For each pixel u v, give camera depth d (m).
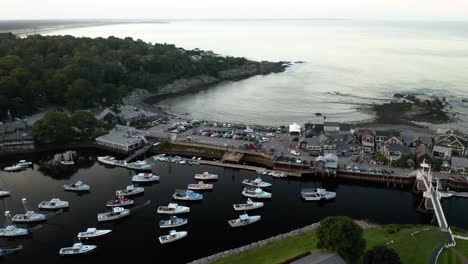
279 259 75.81
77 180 121.81
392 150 127.38
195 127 172.25
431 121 185.25
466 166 117.88
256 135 158.00
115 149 145.62
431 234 84.00
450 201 106.69
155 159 138.25
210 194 112.75
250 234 91.69
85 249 84.00
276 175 124.38
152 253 84.38
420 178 111.44
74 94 196.62
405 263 71.38
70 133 151.25
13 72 192.75
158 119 183.00
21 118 175.25
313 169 124.31
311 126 159.38
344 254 68.06
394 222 96.88
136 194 111.94
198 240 89.25
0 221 96.69
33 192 113.12
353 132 152.12
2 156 140.00
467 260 73.06
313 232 88.19
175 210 100.81
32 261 81.25
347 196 112.25
